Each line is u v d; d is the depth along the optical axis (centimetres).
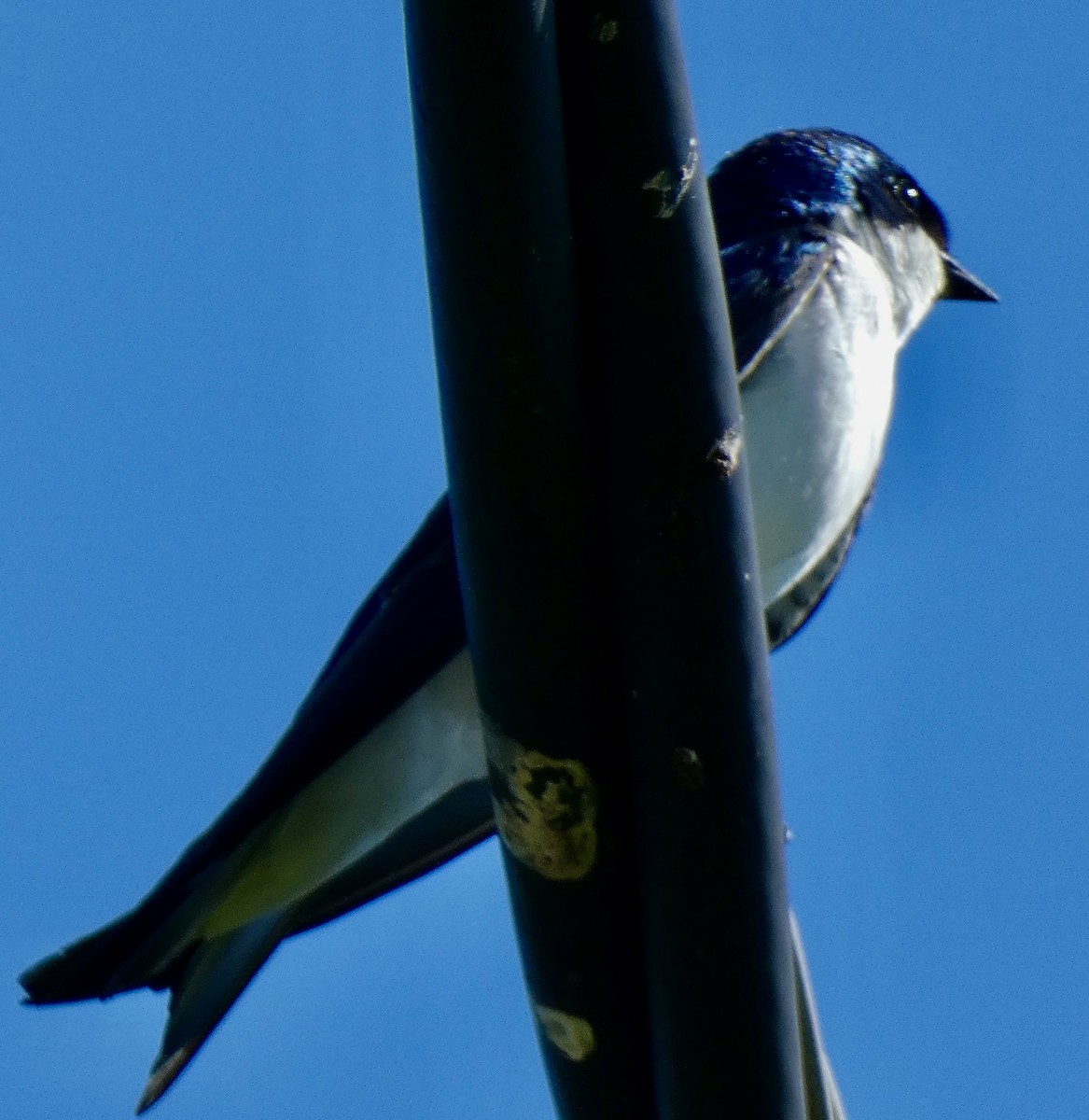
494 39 379
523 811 439
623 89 403
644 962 445
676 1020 438
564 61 405
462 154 387
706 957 432
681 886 430
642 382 412
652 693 425
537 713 429
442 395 409
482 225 392
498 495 412
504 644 425
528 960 457
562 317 405
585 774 434
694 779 425
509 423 406
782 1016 438
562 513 415
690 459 414
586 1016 454
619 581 422
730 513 419
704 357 413
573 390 411
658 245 408
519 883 448
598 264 411
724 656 421
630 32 402
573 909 445
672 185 406
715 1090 439
